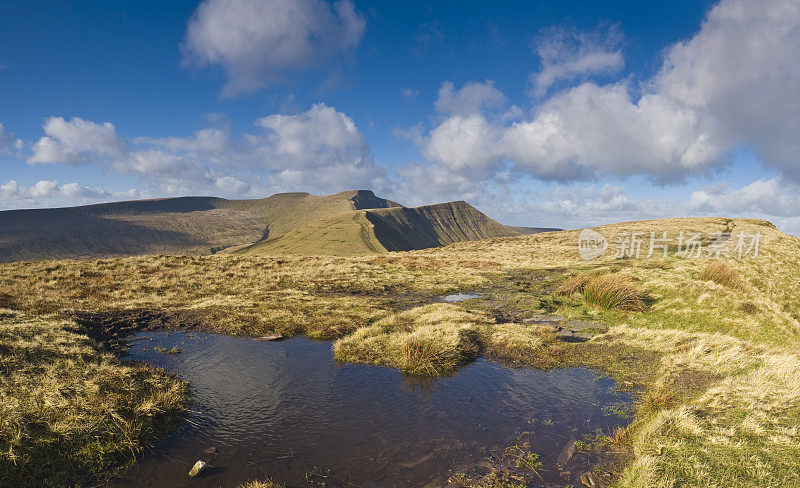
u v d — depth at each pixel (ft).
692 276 68.90
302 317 50.39
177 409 25.58
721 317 47.93
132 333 44.80
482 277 95.35
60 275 73.10
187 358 36.78
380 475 19.34
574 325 48.57
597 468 19.81
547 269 108.78
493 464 20.29
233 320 48.85
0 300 53.57
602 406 27.30
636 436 22.00
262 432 23.48
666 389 28.02
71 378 27.37
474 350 38.42
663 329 45.57
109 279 73.41
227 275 83.56
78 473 19.17
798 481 16.72
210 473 19.40
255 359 36.76
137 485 18.38
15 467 18.66
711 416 22.86
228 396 28.48
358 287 78.79
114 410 23.77
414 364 33.88
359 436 23.08
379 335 41.98
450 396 28.86
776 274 74.54
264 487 18.06
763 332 43.86
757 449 19.20
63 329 39.17
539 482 18.79
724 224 177.37
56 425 21.57
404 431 23.71
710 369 31.94
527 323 50.06
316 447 21.88
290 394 28.99
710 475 17.35
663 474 17.57
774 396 24.88
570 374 33.40
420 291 78.18
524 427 24.27
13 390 24.80
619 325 48.34
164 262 89.92
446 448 21.85
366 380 31.89
